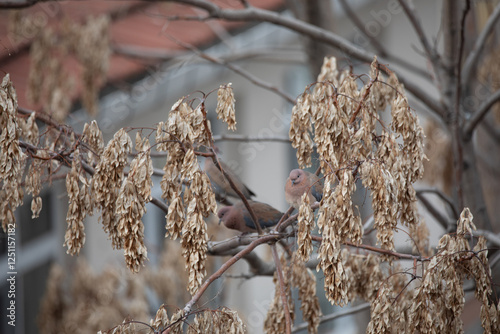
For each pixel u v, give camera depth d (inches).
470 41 555.2
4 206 235.0
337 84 273.9
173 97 763.4
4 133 231.1
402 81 401.1
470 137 411.5
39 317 725.9
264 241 258.8
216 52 716.0
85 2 703.1
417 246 308.2
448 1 411.2
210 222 616.4
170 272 672.4
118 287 677.3
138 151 236.7
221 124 789.2
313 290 282.0
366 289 285.9
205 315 232.8
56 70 561.0
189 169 225.1
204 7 394.6
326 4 506.6
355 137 229.8
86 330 654.5
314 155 275.0
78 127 729.6
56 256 846.5
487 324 238.2
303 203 227.8
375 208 222.8
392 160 227.3
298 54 728.3
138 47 705.6
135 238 222.1
